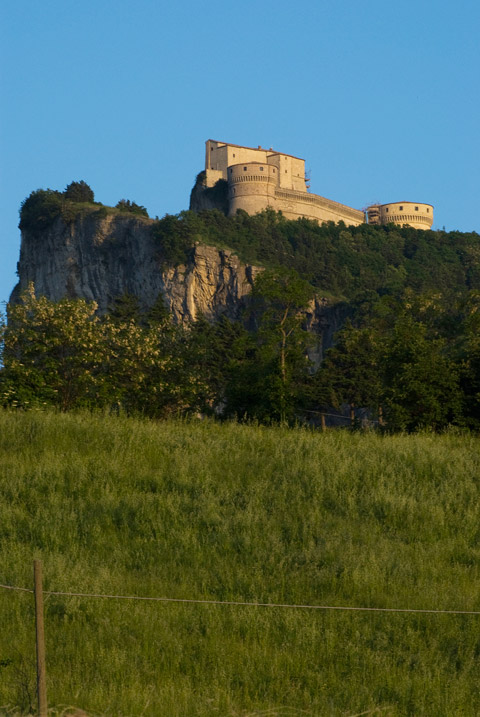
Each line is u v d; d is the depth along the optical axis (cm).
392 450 10300
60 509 8069
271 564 6769
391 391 16588
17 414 11988
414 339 17412
